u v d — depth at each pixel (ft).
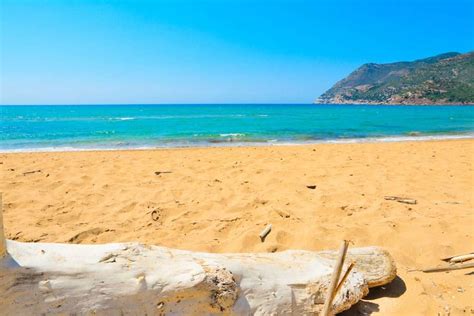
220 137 61.41
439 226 17.03
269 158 36.06
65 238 15.92
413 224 17.38
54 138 59.52
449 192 23.50
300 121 108.78
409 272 13.23
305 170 29.84
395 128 82.12
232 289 9.00
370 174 28.53
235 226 17.48
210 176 27.35
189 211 19.35
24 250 7.80
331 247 15.42
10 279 7.27
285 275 10.19
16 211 19.19
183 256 9.45
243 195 22.06
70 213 19.04
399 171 29.91
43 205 20.18
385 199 21.58
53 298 7.57
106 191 23.07
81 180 25.57
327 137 62.75
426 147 46.21
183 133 67.77
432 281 12.66
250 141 56.24
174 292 8.39
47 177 26.55
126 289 8.12
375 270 11.89
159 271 8.59
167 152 40.55
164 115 160.86
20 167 30.35
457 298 11.66
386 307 11.24
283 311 9.57
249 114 172.86
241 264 9.79
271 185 24.64
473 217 18.35
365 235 16.46
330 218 18.62
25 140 56.49
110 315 7.93
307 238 15.98
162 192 22.70
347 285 10.62
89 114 176.45
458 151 42.34
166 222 18.11
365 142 54.54
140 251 8.96
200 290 8.57
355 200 21.36
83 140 56.59
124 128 80.53
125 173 28.30
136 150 42.37
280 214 18.72
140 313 8.14
